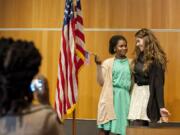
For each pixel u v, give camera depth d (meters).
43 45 5.15
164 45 4.94
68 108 4.32
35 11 5.18
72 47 4.38
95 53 5.04
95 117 4.99
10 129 1.73
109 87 4.43
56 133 1.76
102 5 5.05
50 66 5.14
